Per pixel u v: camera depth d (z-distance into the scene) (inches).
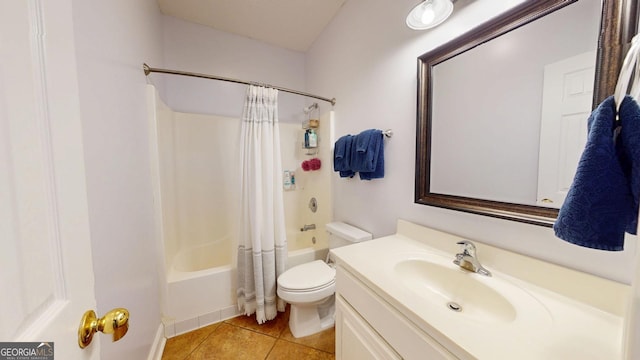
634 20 22.7
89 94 29.1
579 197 19.3
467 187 40.0
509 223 34.6
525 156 32.5
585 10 26.6
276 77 96.6
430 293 37.8
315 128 90.3
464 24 39.2
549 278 30.2
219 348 57.5
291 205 101.7
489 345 21.9
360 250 44.2
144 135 52.7
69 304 15.6
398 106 53.1
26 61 12.9
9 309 11.2
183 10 75.1
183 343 59.0
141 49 52.6
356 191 68.5
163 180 66.1
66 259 15.5
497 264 35.4
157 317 56.0
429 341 25.4
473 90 38.4
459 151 41.0
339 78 75.2
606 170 18.3
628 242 24.7
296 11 75.0
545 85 30.1
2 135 11.3
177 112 80.4
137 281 43.6
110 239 33.4
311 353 55.9
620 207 18.2
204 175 85.7
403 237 51.1
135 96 47.4
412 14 40.9
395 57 53.3
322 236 87.2
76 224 16.7
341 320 42.1
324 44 84.2
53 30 15.0
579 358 20.3
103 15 33.5
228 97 88.7
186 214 82.7
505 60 34.0
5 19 11.7
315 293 56.8
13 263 11.6
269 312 66.4
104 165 32.5
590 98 26.6
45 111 14.2
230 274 68.6
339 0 69.6
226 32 86.9
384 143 57.1
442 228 44.7
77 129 17.3
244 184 66.9
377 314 33.3
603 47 24.4
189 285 63.0
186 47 80.9
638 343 12.7
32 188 13.1
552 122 29.7
